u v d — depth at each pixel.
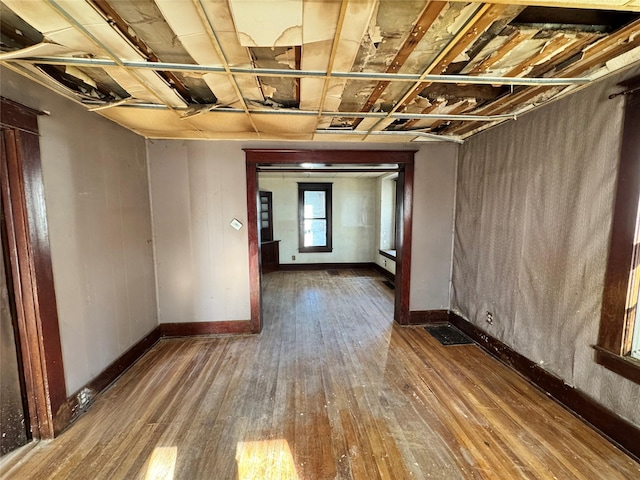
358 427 1.96
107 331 2.44
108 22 1.29
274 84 1.94
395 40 1.45
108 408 2.16
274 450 1.77
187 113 2.35
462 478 1.58
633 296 1.73
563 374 2.17
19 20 1.35
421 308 3.71
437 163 3.52
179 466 1.67
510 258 2.70
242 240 3.36
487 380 2.51
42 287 1.82
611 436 1.83
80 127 2.16
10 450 1.76
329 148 3.36
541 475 1.60
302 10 1.22
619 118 1.77
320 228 7.12
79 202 2.15
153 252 3.23
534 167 2.41
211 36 1.38
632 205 1.71
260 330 3.51
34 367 1.81
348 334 3.46
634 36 1.44
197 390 2.38
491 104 2.30
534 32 1.41
